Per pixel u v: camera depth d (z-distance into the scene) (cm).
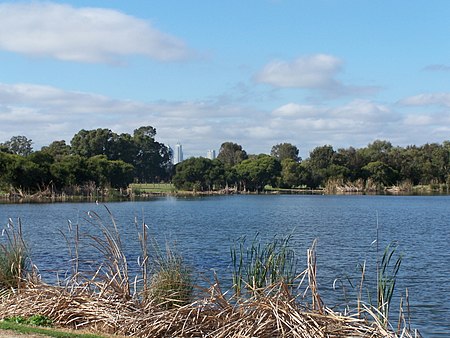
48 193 11438
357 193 16650
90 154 18275
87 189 12219
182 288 1717
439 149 17812
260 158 17625
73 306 1695
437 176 17450
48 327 1599
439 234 5509
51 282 2491
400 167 17688
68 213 7744
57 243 4159
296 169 17388
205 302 1606
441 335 1927
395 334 1529
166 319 1572
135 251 3666
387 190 16838
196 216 8125
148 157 19862
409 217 7944
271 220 7425
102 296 1723
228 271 2962
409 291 2589
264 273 1738
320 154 17812
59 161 13138
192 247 4219
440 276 2986
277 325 1497
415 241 4844
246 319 1540
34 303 1723
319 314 1538
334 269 3181
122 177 13888
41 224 6059
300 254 3788
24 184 11388
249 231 5822
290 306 1538
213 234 5428
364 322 1539
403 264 3428
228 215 8406
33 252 3612
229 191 16725
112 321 1608
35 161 11944
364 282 2738
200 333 1552
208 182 16675
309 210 9606
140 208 9806
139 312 1625
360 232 5728
